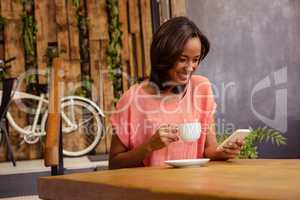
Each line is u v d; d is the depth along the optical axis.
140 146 1.86
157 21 6.46
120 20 7.22
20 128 6.44
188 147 2.04
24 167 5.35
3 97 5.89
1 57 6.81
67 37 7.06
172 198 1.03
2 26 6.79
